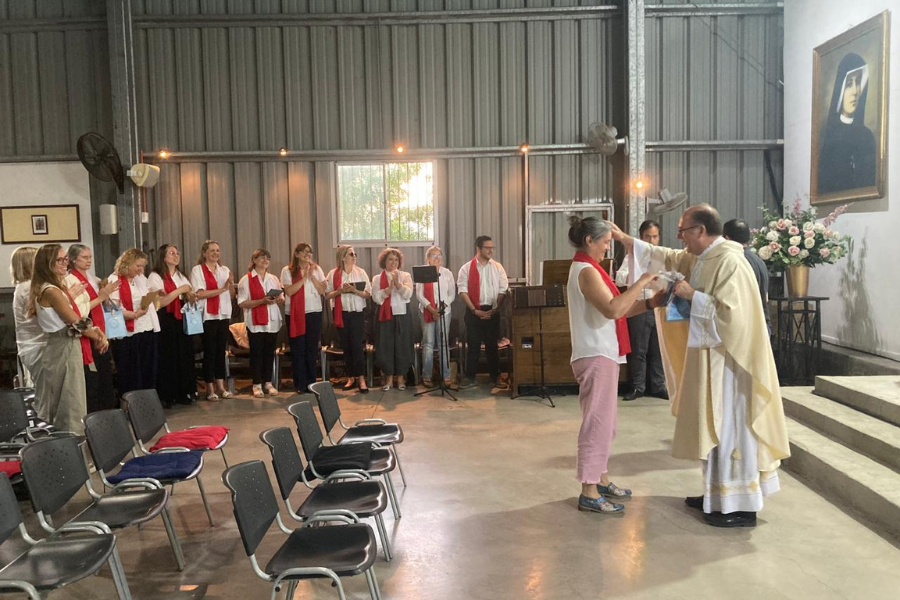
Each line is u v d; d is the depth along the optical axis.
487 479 4.54
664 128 8.43
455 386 7.56
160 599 3.03
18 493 4.39
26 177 8.27
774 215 8.44
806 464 4.40
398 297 7.44
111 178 7.89
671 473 4.57
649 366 6.94
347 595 3.03
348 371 7.57
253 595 3.06
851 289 6.89
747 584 3.04
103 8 8.20
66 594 3.09
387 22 8.27
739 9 8.29
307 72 8.31
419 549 3.48
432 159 8.41
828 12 7.22
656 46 8.38
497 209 8.45
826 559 3.27
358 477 3.70
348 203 8.48
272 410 6.68
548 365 6.97
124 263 6.24
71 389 4.67
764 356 3.54
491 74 8.35
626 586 3.05
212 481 4.65
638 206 8.17
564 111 8.37
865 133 6.51
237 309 8.33
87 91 8.26
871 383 5.02
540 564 3.28
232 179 8.39
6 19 8.18
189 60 8.27
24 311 4.71
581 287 3.73
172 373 6.93
